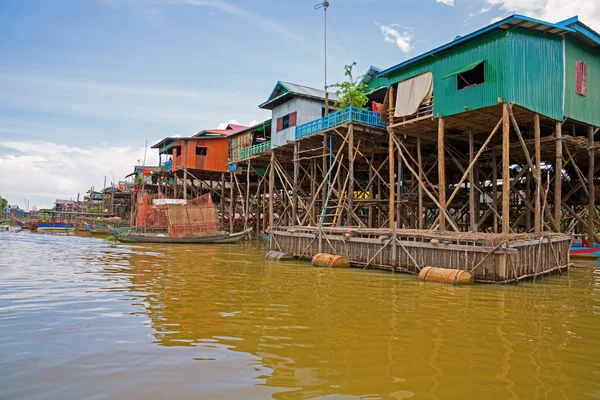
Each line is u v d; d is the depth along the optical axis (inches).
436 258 560.1
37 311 364.8
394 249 609.3
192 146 1534.2
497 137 800.3
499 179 986.1
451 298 428.5
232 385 214.1
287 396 201.8
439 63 709.3
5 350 263.7
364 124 839.1
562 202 842.2
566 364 247.0
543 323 336.5
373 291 464.4
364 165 1087.6
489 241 507.5
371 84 1083.3
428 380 221.9
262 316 351.3
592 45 730.8
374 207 1141.1
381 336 297.1
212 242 1247.5
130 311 366.9
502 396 204.1
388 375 227.9
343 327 319.0
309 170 1269.7
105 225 1920.5
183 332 304.5
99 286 490.3
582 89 713.6
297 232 814.5
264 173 1389.0
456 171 1022.4
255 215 1689.2
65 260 768.3
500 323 335.3
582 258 774.5
